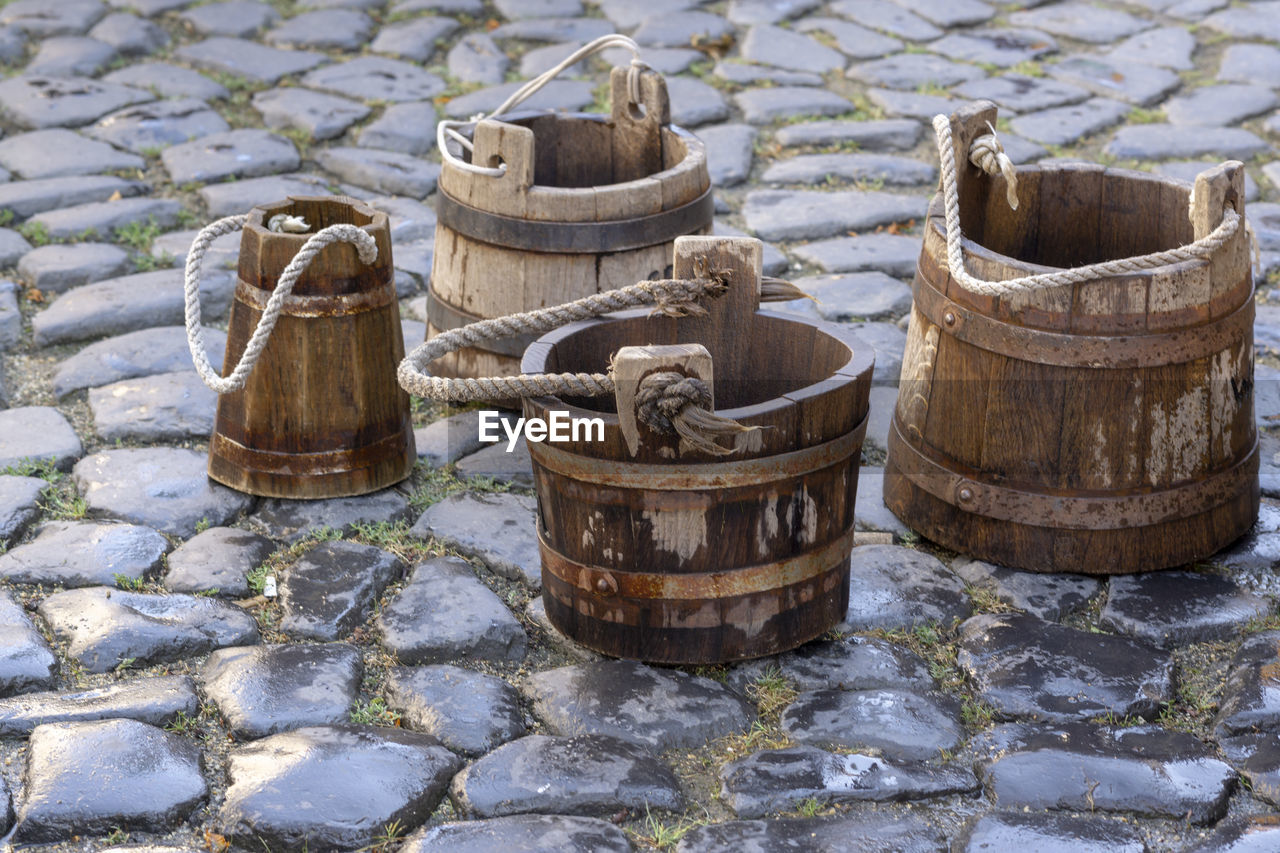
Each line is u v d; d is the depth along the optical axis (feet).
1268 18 24.40
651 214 12.61
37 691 9.47
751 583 9.55
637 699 9.50
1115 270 9.96
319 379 11.60
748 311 10.57
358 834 8.23
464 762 8.95
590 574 9.71
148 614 10.25
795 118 20.72
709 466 9.06
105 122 19.92
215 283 15.64
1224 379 10.69
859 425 9.75
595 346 10.48
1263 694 9.49
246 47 22.88
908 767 8.91
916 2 25.48
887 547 11.66
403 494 12.32
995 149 11.28
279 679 9.60
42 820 8.21
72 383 13.71
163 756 8.77
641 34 23.76
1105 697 9.61
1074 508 10.77
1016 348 10.44
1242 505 11.31
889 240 17.29
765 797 8.61
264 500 12.00
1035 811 8.52
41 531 11.34
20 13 23.66
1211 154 19.35
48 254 16.08
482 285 12.97
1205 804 8.52
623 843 8.21
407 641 10.14
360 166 18.79
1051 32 24.27
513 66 22.62
